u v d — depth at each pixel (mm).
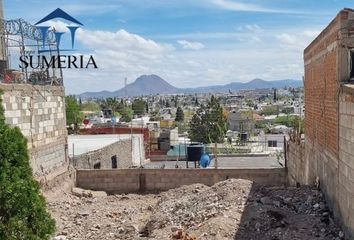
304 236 10898
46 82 21516
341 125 11219
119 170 21469
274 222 11922
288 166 20672
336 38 11773
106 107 117625
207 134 72750
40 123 19453
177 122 99500
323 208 13156
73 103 57562
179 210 15312
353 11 11391
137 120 76188
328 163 13039
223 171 20922
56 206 17641
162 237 12188
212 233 11258
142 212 17469
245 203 13766
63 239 13398
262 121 108625
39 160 19219
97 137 34656
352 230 10148
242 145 57000
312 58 16016
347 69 11461
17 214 7238
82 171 21719
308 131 16781
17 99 17516
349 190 10414
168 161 37062
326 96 13273
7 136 7555
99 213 17047
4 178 7152
